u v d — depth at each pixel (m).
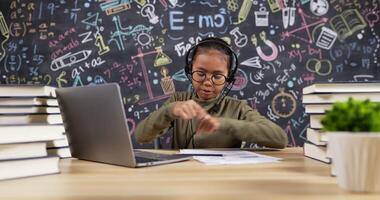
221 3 1.99
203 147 1.52
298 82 1.98
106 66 1.99
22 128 0.68
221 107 1.61
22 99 0.90
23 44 1.99
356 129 0.54
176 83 1.98
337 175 0.58
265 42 1.99
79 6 2.00
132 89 1.99
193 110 1.10
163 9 1.99
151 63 1.99
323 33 1.99
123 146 0.81
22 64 1.99
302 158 0.98
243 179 0.67
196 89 1.61
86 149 0.92
